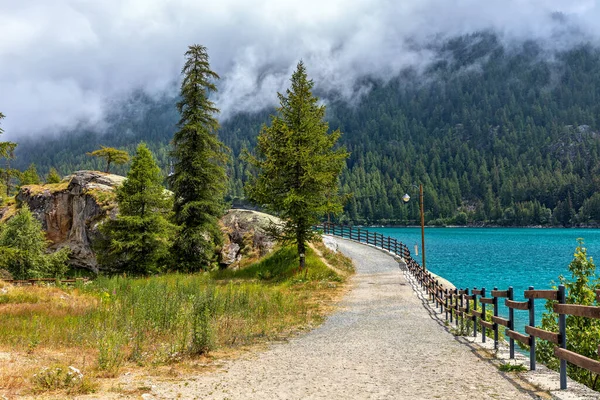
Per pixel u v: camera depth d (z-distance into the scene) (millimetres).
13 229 35062
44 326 12414
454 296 14570
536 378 7344
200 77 31938
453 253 66500
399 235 124562
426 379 7566
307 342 11383
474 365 8586
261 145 28531
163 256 31641
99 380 7453
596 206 176750
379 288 24109
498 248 75875
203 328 10109
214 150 32719
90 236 39938
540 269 45062
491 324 10328
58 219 43000
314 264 30047
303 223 28188
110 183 42906
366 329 13414
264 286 25406
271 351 10242
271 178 28297
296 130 28031
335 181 28812
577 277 13102
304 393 6762
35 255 35219
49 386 6773
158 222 30188
